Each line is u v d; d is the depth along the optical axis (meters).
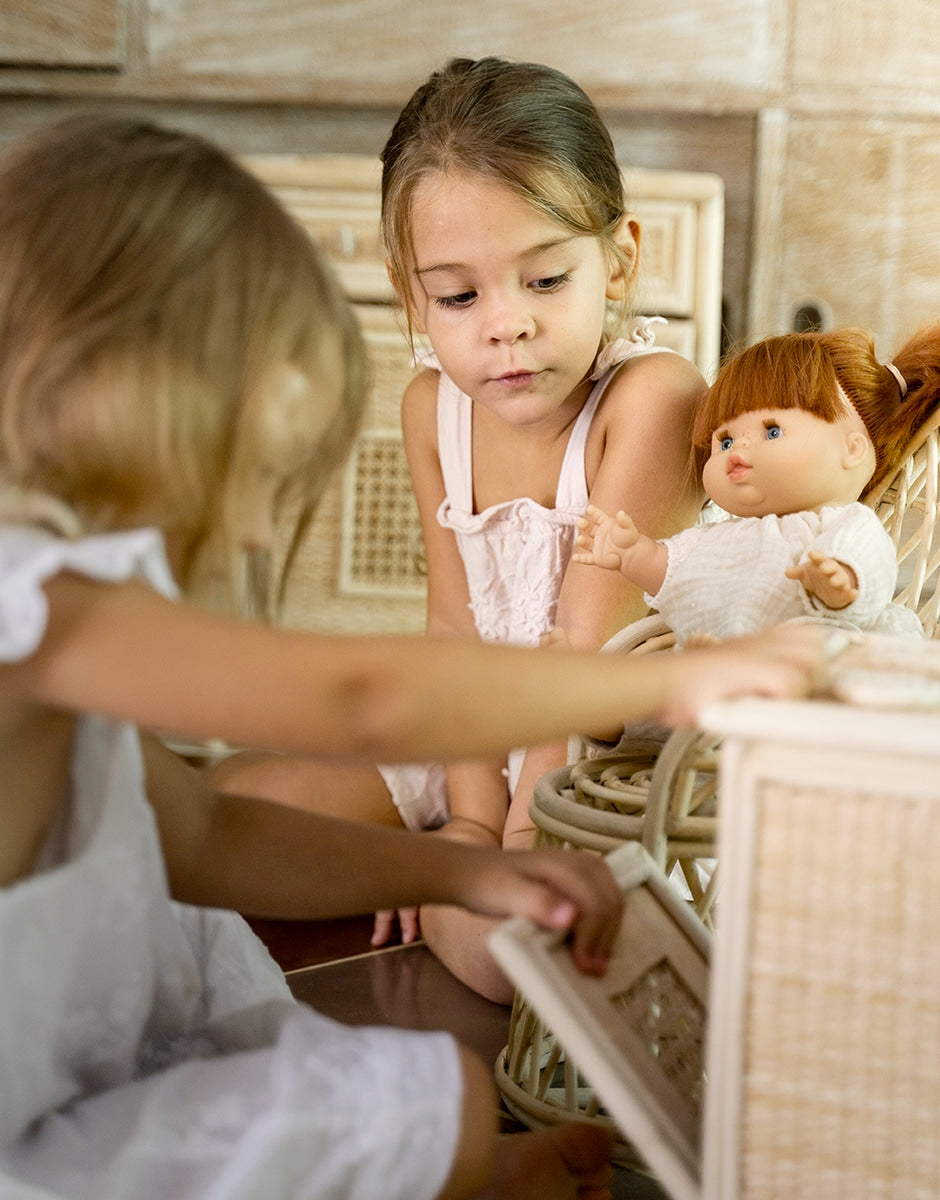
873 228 2.16
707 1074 0.62
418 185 1.23
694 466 1.34
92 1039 0.69
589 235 1.24
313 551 2.08
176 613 0.60
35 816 0.66
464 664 0.59
